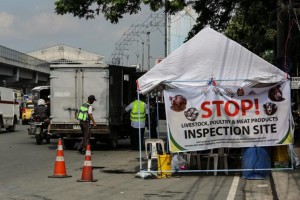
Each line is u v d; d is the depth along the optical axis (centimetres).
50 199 887
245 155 1128
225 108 1134
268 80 1120
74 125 1833
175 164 1187
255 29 2339
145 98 2006
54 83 1847
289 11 1473
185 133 1143
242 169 1119
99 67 1814
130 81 2036
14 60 6388
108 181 1105
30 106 4456
